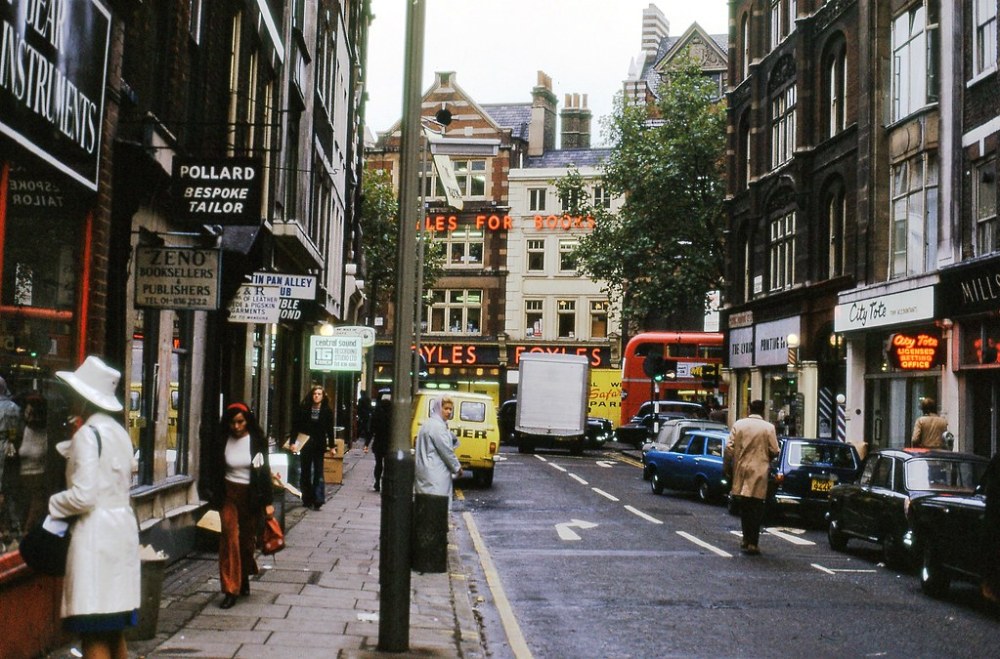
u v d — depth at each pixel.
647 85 71.31
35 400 8.48
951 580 12.58
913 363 25.34
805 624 10.84
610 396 59.28
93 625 6.34
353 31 41.50
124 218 10.82
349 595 11.24
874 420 28.94
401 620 8.83
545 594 12.46
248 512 10.65
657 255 46.00
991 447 23.05
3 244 7.77
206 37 14.92
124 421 11.19
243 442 10.60
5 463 7.81
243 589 10.82
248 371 19.11
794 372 34.03
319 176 30.61
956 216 24.33
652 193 45.25
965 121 24.27
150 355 12.39
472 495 25.12
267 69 20.50
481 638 9.98
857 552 16.59
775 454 16.22
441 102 68.88
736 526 19.83
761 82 37.97
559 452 44.91
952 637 10.27
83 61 9.13
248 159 12.07
